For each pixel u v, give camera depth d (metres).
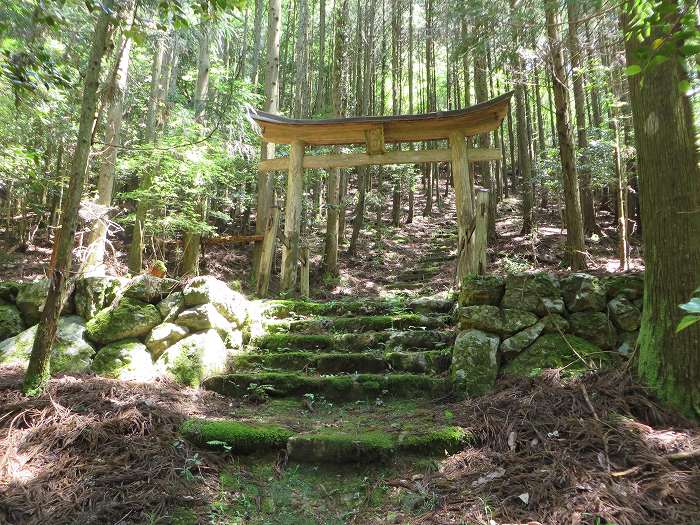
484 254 5.43
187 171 7.60
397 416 3.17
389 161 6.27
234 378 3.66
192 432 2.79
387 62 18.08
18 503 2.20
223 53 14.44
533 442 2.58
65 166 9.13
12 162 5.08
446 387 3.49
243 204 12.12
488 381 3.37
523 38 4.70
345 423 3.09
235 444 2.75
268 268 6.29
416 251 12.61
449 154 6.14
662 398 2.80
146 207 8.01
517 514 2.13
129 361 3.66
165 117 8.91
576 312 3.59
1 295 4.27
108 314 3.87
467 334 3.63
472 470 2.48
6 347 3.92
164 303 4.04
